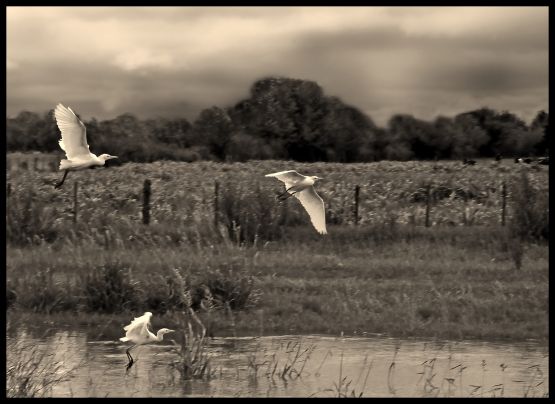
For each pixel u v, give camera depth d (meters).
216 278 32.09
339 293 34.22
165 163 87.06
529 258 41.81
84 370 25.09
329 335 29.53
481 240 45.53
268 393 23.03
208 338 27.80
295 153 109.25
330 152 109.25
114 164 87.94
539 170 78.69
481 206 57.81
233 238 44.19
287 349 27.23
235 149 105.56
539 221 45.12
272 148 108.44
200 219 48.94
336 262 39.72
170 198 58.88
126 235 44.44
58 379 23.58
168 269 35.12
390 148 110.00
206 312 30.86
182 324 27.19
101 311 31.31
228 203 45.34
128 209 55.44
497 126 108.00
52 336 28.88
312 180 27.23
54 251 41.19
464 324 30.34
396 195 63.41
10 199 45.31
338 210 54.22
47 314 31.05
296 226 47.47
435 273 38.16
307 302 32.59
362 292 34.38
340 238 45.78
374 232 46.31
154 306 31.53
